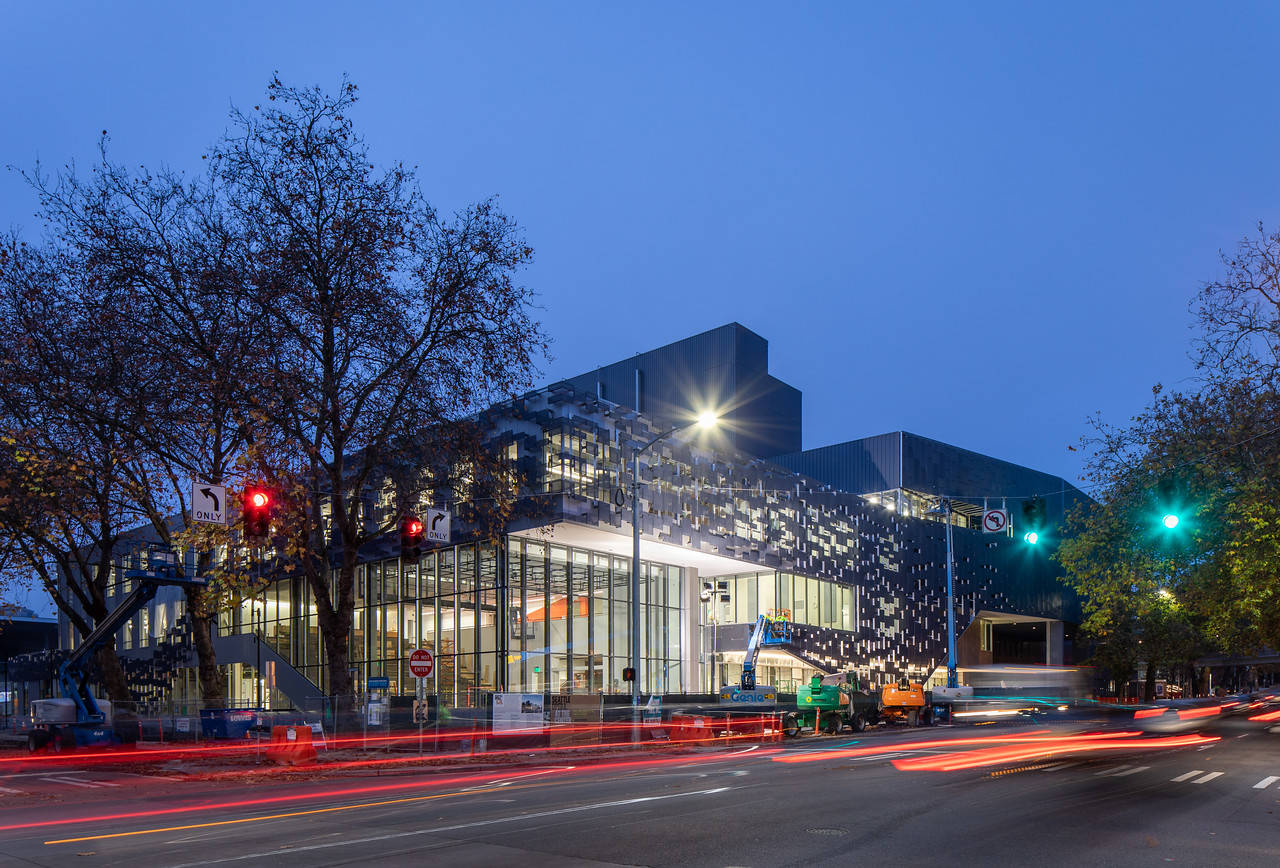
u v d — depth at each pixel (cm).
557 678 4619
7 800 1864
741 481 5469
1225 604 3488
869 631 6488
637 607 3547
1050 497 9406
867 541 6638
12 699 9250
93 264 3036
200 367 3036
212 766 2641
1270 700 11188
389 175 3041
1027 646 9969
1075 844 1146
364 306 2945
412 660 2884
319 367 3038
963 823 1312
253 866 1009
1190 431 3297
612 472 4534
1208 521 3350
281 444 2916
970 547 7950
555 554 4731
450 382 3072
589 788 1828
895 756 2741
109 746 3159
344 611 3070
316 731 2986
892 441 7869
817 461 8275
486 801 1620
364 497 3684
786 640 5097
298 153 2938
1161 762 2434
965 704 5459
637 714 3419
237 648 6141
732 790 1744
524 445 4366
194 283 3019
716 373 8231
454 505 4400
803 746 3416
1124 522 3562
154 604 7212
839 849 1102
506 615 4359
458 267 3058
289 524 2886
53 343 3094
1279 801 1595
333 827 1305
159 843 1189
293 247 2891
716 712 3856
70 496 3216
